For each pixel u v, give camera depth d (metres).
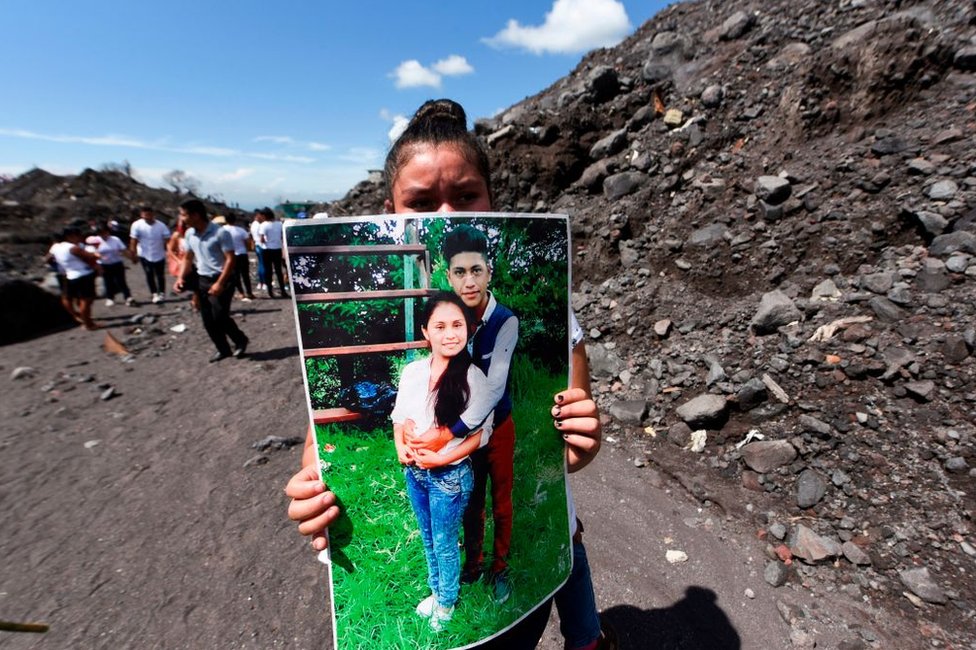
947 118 3.88
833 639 1.82
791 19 6.11
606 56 8.69
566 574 1.02
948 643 1.74
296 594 2.24
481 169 1.04
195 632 2.07
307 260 0.79
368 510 0.85
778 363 2.99
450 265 0.84
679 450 2.91
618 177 5.45
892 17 4.70
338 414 0.83
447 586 0.90
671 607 2.01
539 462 0.96
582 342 1.17
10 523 2.76
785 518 2.34
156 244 8.05
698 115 5.54
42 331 6.46
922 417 2.45
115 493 3.01
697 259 4.22
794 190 4.09
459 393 0.86
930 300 2.89
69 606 2.21
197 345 5.79
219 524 2.71
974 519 2.05
